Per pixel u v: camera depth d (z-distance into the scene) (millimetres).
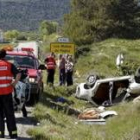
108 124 15523
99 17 81000
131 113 15867
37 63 20812
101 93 21344
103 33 79125
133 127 13711
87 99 21484
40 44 102062
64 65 29328
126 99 20188
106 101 20547
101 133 14227
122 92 20734
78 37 76000
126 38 79625
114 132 14000
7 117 11422
